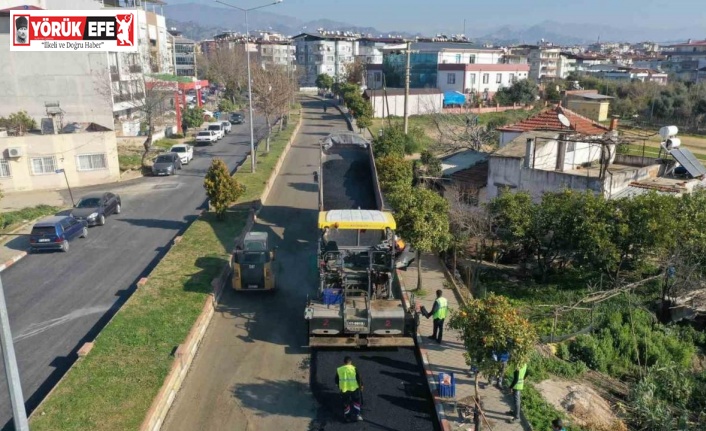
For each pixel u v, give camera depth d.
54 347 15.48
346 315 14.80
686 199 19.59
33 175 34.78
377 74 99.88
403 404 12.82
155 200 32.28
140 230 26.52
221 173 26.19
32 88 44.78
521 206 20.23
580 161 28.67
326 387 13.56
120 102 48.84
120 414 11.53
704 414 13.81
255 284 18.84
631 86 88.25
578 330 16.88
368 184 23.56
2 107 44.84
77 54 44.88
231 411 12.62
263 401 13.01
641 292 19.25
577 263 20.20
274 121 61.78
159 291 17.94
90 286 19.80
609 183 23.70
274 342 15.81
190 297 17.47
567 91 75.06
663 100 75.81
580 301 17.28
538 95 85.81
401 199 18.02
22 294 19.16
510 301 18.81
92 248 23.97
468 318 11.96
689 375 15.55
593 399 13.59
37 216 28.67
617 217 18.45
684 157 27.52
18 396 9.29
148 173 39.81
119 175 37.50
